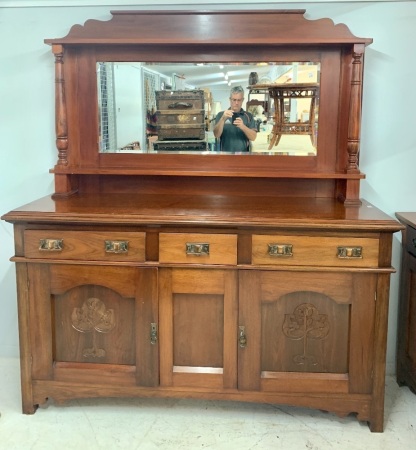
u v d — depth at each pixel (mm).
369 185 2373
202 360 2016
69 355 2061
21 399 2180
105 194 2379
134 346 2023
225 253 1935
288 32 2199
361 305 1934
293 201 2254
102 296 2012
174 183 2381
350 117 2164
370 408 1990
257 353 1986
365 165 2359
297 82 2254
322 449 1899
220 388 2018
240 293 1955
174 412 2135
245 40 2133
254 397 2012
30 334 2047
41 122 2441
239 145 2322
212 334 1994
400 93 2297
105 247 1964
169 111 2314
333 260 1908
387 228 1861
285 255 1917
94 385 2057
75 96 2316
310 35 2191
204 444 1926
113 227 1952
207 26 2223
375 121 2324
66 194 2305
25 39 2377
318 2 2252
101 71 2297
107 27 2242
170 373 2023
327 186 2334
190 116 2314
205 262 1944
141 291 1982
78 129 2340
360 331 1946
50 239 1977
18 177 2492
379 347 1951
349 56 2197
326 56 2223
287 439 1959
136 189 2398
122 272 1979
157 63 2279
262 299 1952
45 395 2080
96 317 2025
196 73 2281
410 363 2242
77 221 1939
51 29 2363
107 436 1970
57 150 2449
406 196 2371
